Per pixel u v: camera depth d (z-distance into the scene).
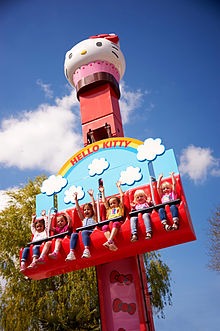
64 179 10.60
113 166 10.09
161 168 9.08
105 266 9.63
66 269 9.09
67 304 15.52
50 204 10.33
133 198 9.16
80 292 15.46
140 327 8.39
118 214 8.66
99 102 12.36
